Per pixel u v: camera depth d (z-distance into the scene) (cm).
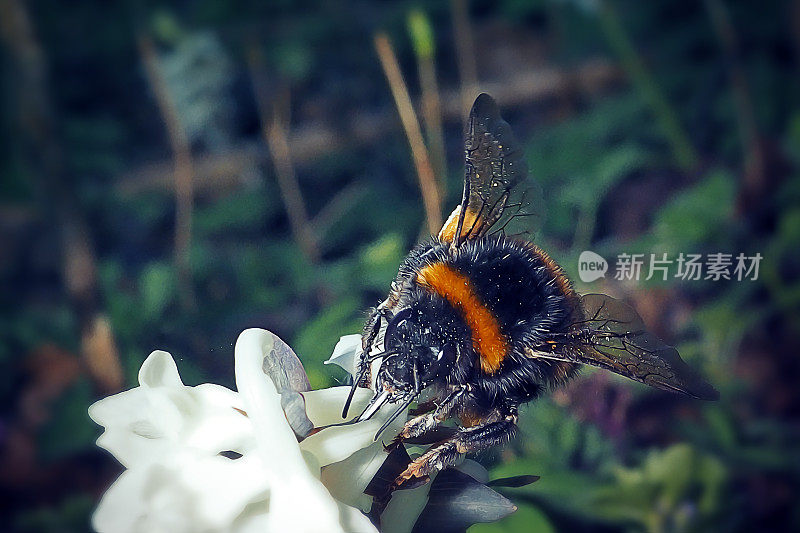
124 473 12
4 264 30
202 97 35
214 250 30
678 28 37
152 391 12
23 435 24
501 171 15
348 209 31
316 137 34
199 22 37
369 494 13
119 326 24
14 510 22
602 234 28
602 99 36
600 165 29
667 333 23
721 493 18
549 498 17
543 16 40
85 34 36
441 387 14
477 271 14
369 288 26
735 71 31
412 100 34
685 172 30
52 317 28
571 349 14
